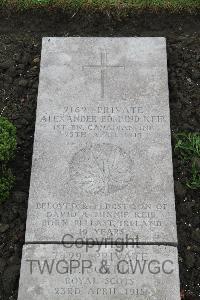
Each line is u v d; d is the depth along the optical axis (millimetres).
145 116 1637
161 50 1760
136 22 1995
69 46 1771
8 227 1560
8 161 1653
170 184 1533
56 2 1994
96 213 1499
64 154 1582
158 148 1585
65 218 1492
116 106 1657
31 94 1810
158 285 1402
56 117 1640
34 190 1530
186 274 1495
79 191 1530
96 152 1582
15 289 1473
